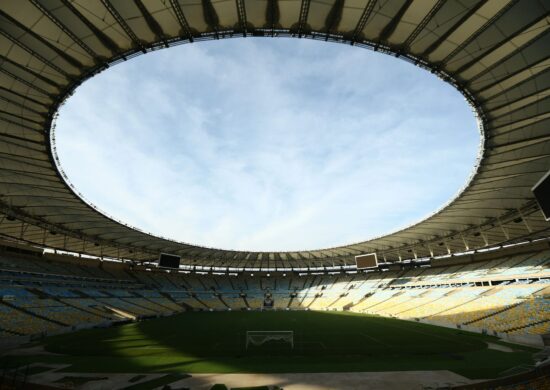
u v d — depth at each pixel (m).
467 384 14.95
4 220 34.50
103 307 43.84
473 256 53.91
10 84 16.91
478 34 14.59
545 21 13.36
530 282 36.66
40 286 41.03
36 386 15.12
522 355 20.83
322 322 42.25
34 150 22.64
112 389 14.66
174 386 15.05
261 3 14.21
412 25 14.80
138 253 60.50
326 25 15.46
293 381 15.88
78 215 36.72
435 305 44.06
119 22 14.52
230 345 26.11
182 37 16.02
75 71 17.16
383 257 66.94
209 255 65.94
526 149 22.20
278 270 84.25
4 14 13.02
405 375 16.89
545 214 16.44
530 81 16.72
